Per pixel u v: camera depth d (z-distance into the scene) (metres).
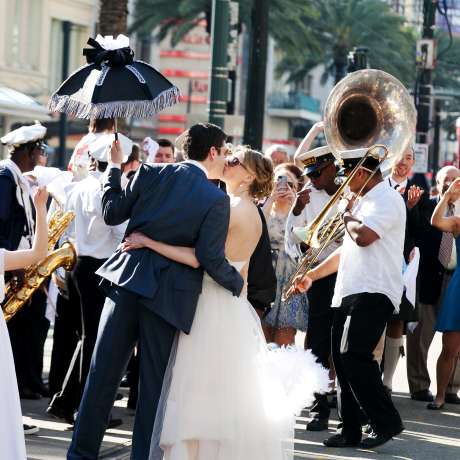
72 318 15.65
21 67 70.56
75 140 75.94
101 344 11.90
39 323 17.55
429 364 23.61
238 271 12.28
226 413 11.63
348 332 14.55
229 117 29.91
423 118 50.28
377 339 14.58
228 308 11.80
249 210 12.44
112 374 11.91
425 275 19.25
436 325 18.42
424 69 50.41
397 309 14.60
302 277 15.18
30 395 17.42
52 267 13.60
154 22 75.12
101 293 15.11
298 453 14.58
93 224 15.06
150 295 11.57
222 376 11.66
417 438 16.05
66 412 15.36
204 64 106.19
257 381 11.84
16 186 14.99
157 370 11.75
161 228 11.68
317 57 79.19
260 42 32.00
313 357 12.34
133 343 11.97
